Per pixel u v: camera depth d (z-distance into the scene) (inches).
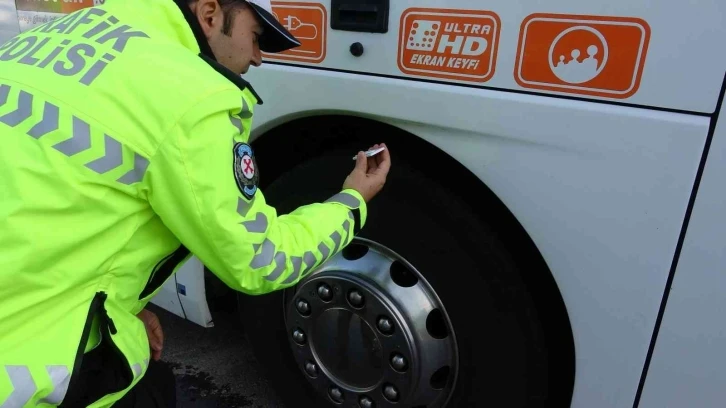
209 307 92.2
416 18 56.6
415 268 65.9
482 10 52.7
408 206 65.3
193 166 39.7
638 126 47.5
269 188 78.0
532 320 61.2
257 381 99.8
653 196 48.2
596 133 49.5
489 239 61.1
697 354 49.4
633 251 50.2
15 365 40.7
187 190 39.9
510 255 61.2
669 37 45.0
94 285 43.5
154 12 45.4
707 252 46.9
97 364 45.5
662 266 49.2
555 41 49.8
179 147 39.3
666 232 48.3
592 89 49.1
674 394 51.4
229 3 47.3
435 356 66.4
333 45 62.9
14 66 42.8
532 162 53.5
